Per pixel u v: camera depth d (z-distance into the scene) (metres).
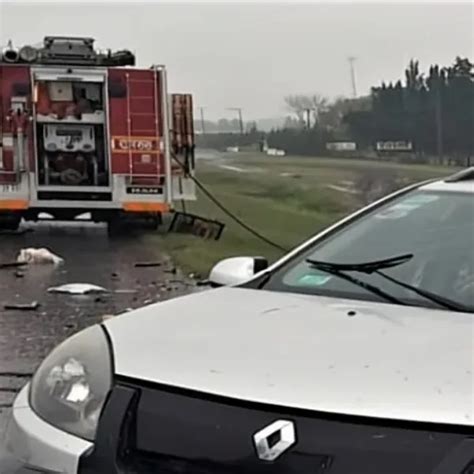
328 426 2.32
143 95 17.62
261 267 4.03
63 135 17.50
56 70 17.30
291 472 2.30
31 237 17.12
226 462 2.39
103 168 17.66
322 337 2.77
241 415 2.43
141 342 2.89
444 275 3.43
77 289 10.70
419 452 2.23
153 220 18.25
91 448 2.62
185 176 18.12
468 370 2.47
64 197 17.48
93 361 2.84
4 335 8.01
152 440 2.52
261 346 2.72
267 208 20.53
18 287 10.99
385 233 3.84
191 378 2.58
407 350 2.63
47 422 2.81
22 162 17.27
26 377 6.42
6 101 17.22
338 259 3.73
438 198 4.03
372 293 3.39
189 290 10.99
